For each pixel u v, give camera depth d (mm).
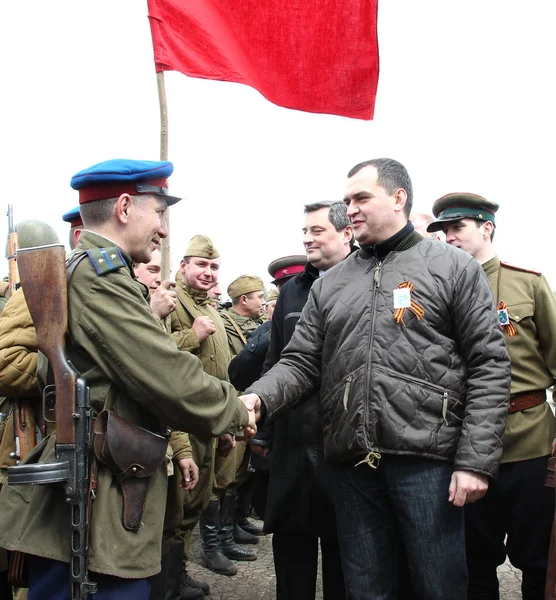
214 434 2078
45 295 1925
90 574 1886
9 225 3756
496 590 3143
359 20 4078
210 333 3646
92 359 1962
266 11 4043
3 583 2979
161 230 2225
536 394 3043
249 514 5855
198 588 3885
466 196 3203
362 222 2480
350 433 2361
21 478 1807
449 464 2326
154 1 3588
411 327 2328
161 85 3557
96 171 2098
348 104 4148
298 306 3186
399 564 2531
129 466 1917
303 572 3094
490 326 2332
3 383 2541
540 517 2988
